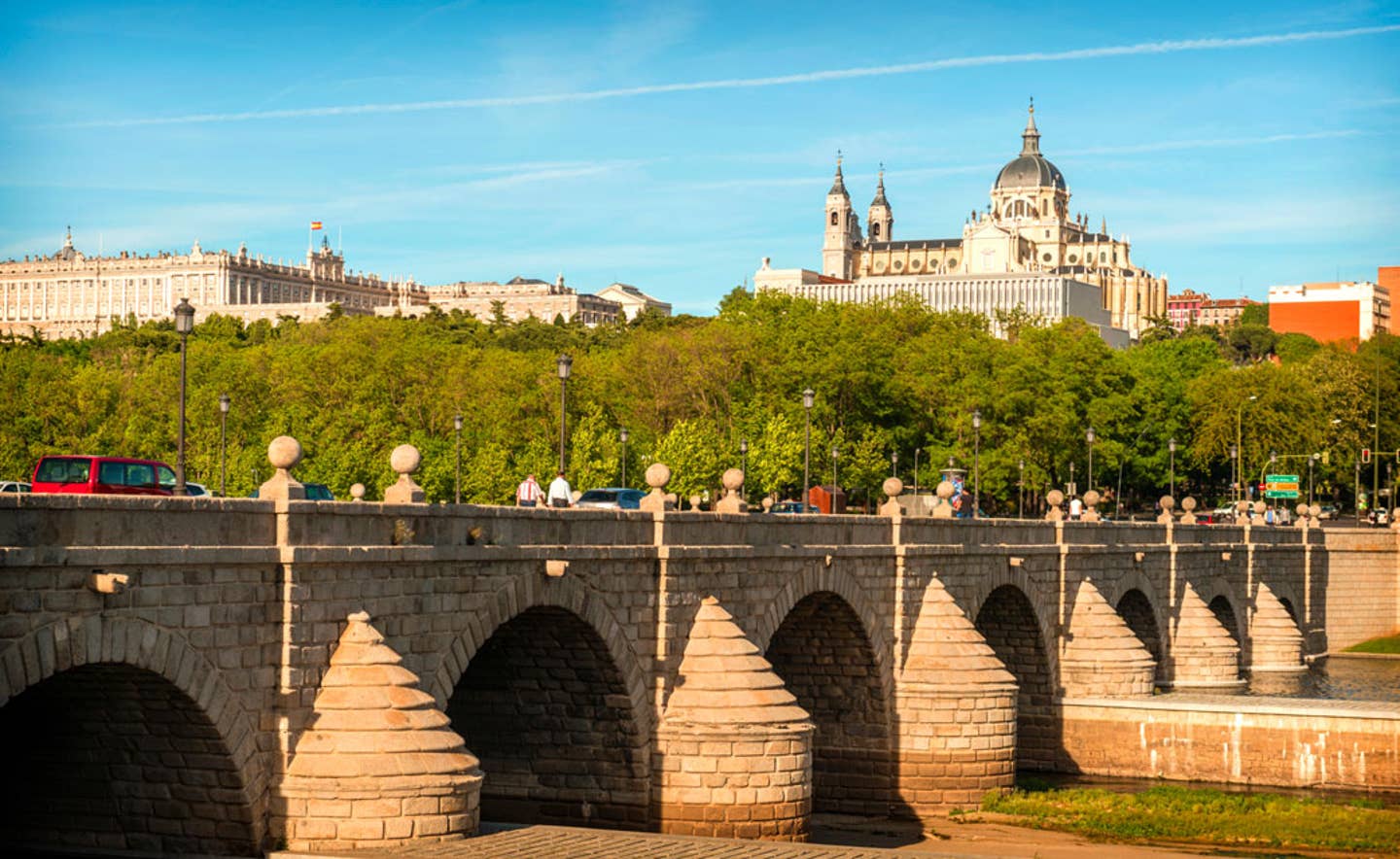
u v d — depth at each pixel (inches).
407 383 6609.3
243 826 1465.3
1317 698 3782.0
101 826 1513.3
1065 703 3196.4
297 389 6451.8
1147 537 3848.4
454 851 1512.1
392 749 1513.3
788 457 5285.4
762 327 6835.6
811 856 1792.6
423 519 1631.4
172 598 1348.4
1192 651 3956.7
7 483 2997.0
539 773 2057.1
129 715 1434.5
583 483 4889.3
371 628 1549.0
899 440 6540.4
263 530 1451.8
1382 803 2847.0
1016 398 6560.0
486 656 2017.7
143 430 5364.2
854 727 2618.1
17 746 1518.2
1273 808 2701.8
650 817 2026.3
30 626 1219.9
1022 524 3139.8
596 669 1975.9
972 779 2608.3
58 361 6402.6
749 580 2206.0
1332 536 5275.6
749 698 2052.2
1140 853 2379.4
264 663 1460.4
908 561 2637.8
